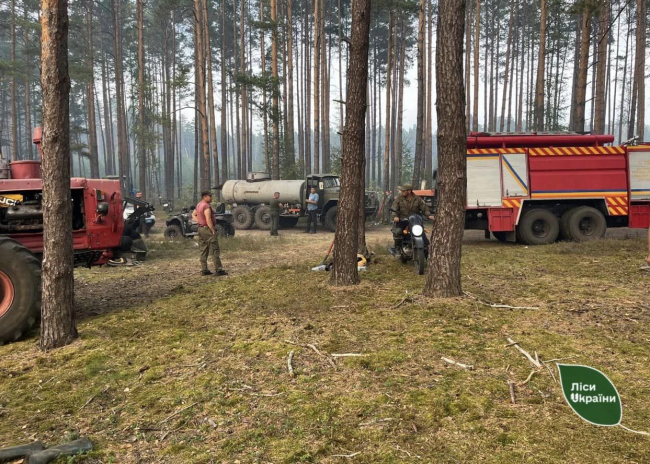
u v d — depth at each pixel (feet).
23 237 20.31
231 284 23.26
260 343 13.88
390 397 10.12
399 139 105.70
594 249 28.58
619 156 34.30
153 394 10.93
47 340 14.32
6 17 111.24
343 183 21.08
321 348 13.30
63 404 10.62
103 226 23.65
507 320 15.12
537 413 9.18
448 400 9.81
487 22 141.69
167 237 47.44
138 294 21.94
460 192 17.58
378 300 18.44
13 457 8.45
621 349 12.17
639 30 75.00
